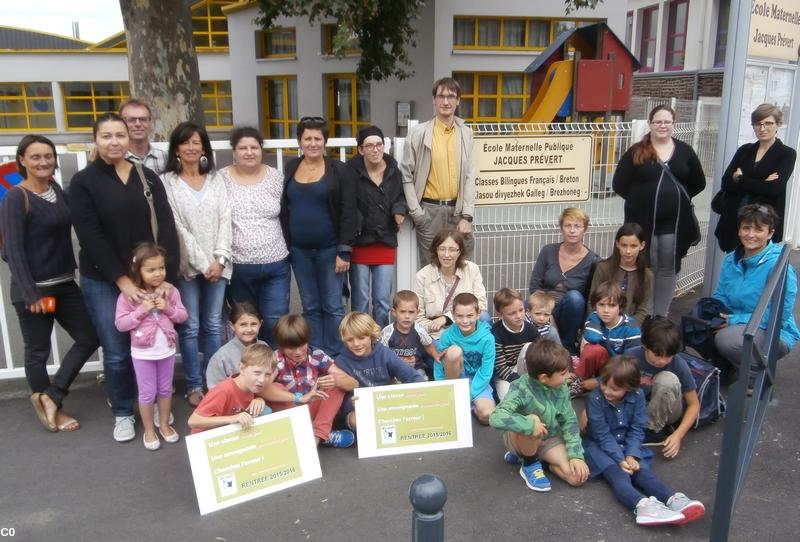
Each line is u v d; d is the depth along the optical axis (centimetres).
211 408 325
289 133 1870
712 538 266
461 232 468
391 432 359
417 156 466
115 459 352
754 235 416
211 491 307
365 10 914
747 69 525
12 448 363
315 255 428
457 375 394
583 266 472
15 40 3603
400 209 450
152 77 824
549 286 480
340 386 365
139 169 355
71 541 283
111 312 358
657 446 362
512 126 541
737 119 516
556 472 331
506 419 311
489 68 1466
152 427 363
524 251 549
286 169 422
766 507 304
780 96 594
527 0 1440
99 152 340
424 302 453
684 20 1830
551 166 520
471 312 393
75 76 2648
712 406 383
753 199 486
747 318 425
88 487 325
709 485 326
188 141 379
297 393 358
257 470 320
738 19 498
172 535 288
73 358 385
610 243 571
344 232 422
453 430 364
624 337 409
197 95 869
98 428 387
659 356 351
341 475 336
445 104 458
